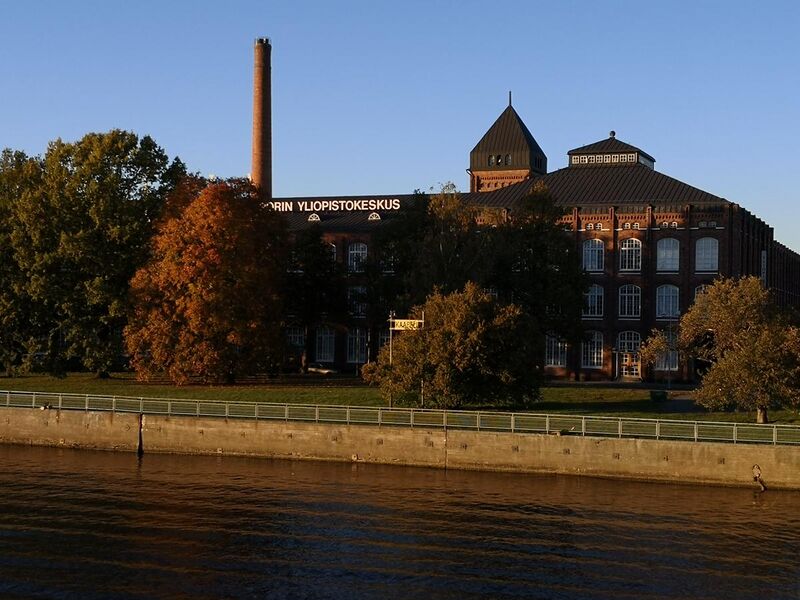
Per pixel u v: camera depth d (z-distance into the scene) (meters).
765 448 54.78
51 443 68.00
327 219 127.31
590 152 116.88
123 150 89.19
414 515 49.41
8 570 41.38
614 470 57.12
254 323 81.56
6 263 89.12
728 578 40.56
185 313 80.25
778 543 44.97
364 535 46.09
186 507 50.94
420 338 68.25
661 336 73.62
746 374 60.97
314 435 62.50
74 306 86.56
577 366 107.56
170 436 65.38
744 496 53.31
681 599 38.31
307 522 48.16
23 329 90.19
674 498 52.84
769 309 67.62
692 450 55.84
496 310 69.50
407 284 83.69
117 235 85.62
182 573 41.03
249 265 82.50
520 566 41.81
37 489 54.75
